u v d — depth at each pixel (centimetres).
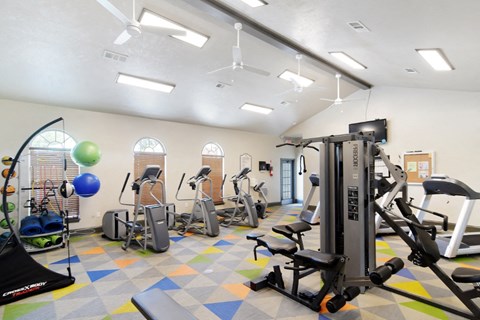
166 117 702
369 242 300
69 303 286
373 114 734
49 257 433
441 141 621
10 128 506
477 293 246
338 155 325
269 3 331
